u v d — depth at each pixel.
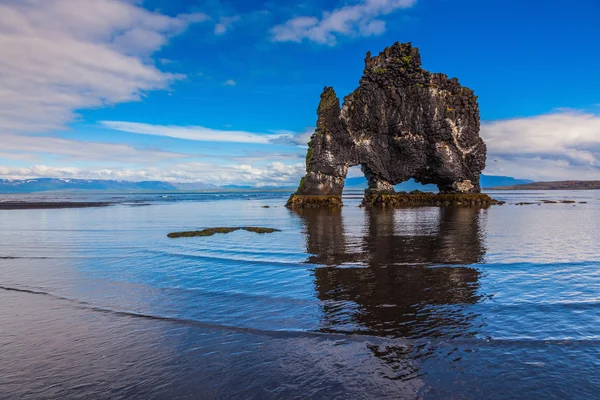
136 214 46.44
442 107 58.84
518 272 13.41
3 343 7.70
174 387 6.02
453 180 60.88
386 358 6.89
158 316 9.21
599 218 37.12
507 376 6.26
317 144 57.56
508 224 30.77
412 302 10.05
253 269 14.30
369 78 58.47
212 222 34.94
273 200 93.81
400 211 47.34
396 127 58.56
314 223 32.50
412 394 5.77
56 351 7.33
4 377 6.38
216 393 5.84
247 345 7.51
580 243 20.31
